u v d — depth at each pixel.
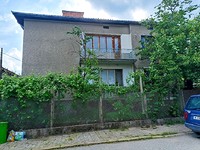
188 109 6.62
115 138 6.70
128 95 8.93
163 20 10.77
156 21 11.69
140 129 7.98
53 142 6.58
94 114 8.39
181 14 10.48
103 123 8.31
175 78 9.35
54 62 14.64
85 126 8.08
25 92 7.59
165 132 7.25
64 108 8.11
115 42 16.38
